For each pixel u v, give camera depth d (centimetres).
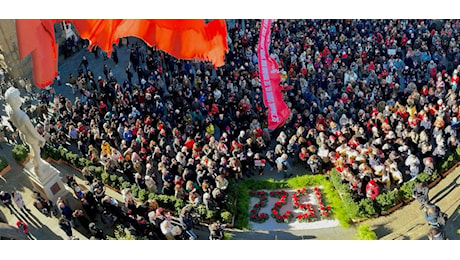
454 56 3238
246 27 3738
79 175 2703
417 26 3522
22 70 3412
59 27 3691
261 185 2584
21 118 2230
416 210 2316
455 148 2553
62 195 2534
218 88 3123
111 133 2766
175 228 2166
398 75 3177
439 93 2869
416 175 2428
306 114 2811
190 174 2438
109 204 2283
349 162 2481
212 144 2620
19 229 2234
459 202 2311
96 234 2209
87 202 2331
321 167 2595
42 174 2431
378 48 3372
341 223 2320
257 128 2744
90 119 2936
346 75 3092
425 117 2636
